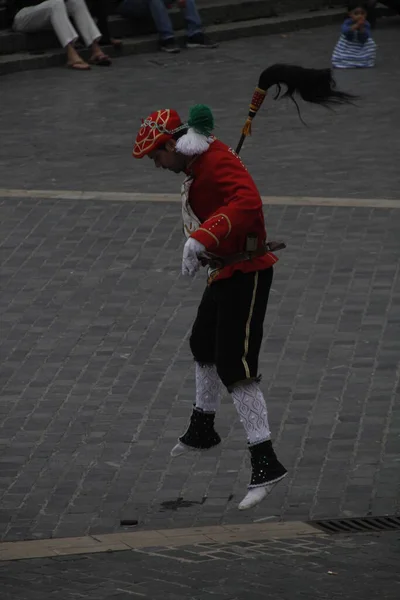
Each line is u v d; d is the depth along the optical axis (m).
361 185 36.66
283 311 27.62
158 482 20.53
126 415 23.14
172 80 50.09
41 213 34.69
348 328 26.59
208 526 18.64
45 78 50.84
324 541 17.34
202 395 18.72
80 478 20.80
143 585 14.80
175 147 17.25
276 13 59.44
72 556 16.91
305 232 32.59
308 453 21.27
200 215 17.41
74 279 30.09
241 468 20.91
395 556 16.30
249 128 18.28
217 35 56.59
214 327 17.97
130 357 25.72
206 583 14.85
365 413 22.73
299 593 14.20
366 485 20.03
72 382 24.66
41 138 42.50
